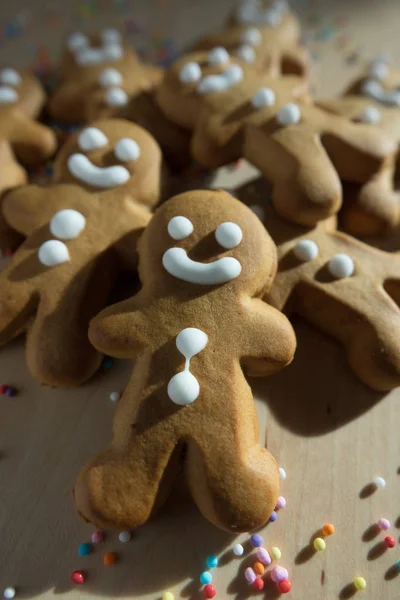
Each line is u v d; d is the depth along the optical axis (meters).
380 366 0.17
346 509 0.16
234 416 0.15
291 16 0.25
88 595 0.15
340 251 0.18
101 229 0.18
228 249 0.17
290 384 0.18
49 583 0.16
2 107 0.22
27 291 0.17
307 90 0.22
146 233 0.17
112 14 0.28
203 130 0.20
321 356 0.18
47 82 0.25
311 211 0.18
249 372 0.17
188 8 0.28
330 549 0.16
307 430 0.17
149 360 0.16
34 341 0.17
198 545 0.16
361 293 0.18
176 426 0.15
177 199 0.17
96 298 0.18
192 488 0.16
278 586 0.16
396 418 0.18
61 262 0.18
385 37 0.26
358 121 0.21
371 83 0.22
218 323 0.16
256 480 0.15
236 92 0.20
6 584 0.16
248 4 0.26
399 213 0.20
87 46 0.24
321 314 0.18
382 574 0.16
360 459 0.17
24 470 0.17
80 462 0.17
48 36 0.27
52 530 0.16
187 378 0.15
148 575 0.16
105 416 0.18
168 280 0.16
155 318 0.16
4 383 0.18
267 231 0.19
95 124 0.20
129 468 0.15
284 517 0.16
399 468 0.17
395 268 0.18
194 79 0.20
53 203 0.19
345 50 0.26
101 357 0.18
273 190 0.19
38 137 0.21
